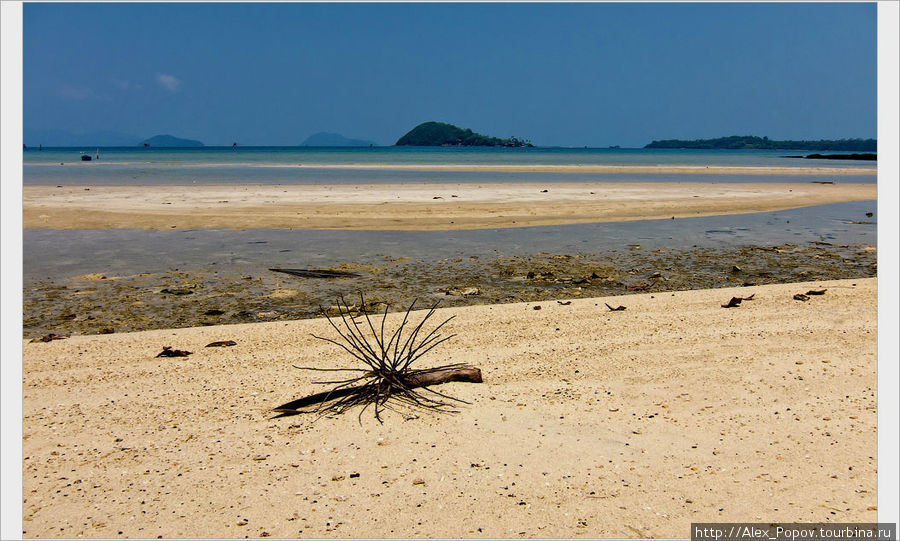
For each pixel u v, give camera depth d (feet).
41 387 18.01
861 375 18.63
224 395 17.39
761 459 13.96
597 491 12.71
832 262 39.22
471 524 11.67
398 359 18.11
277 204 63.67
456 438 14.96
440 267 37.06
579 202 67.87
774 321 24.22
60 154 317.42
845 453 14.15
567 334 22.86
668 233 50.21
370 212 58.75
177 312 27.61
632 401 17.04
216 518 11.87
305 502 12.39
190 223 52.31
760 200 73.31
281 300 29.68
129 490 12.78
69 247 42.22
